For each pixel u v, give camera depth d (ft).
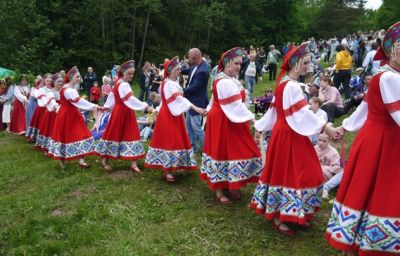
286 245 13.83
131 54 105.40
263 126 15.08
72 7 96.48
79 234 15.03
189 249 13.82
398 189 10.89
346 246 11.34
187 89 22.58
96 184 20.24
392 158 11.03
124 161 23.84
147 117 30.71
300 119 13.29
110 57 98.53
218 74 16.49
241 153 16.19
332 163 18.33
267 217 14.06
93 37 97.35
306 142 13.79
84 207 17.34
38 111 31.24
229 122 16.25
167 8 118.52
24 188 20.67
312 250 13.44
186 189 19.07
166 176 19.90
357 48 57.06
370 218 11.05
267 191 14.25
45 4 93.50
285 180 13.66
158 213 16.62
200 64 22.65
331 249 13.43
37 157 26.73
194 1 122.83
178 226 15.40
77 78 22.52
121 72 21.70
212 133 16.65
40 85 32.50
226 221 15.66
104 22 101.09
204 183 19.69
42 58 89.66
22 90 36.29
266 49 157.89
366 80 27.71
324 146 18.53
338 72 35.73
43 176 22.07
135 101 21.02
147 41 111.45
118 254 13.56
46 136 27.20
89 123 38.86
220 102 16.05
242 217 15.97
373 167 11.14
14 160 26.25
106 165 22.18
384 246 11.00
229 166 16.20
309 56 13.88
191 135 23.54
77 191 19.62
